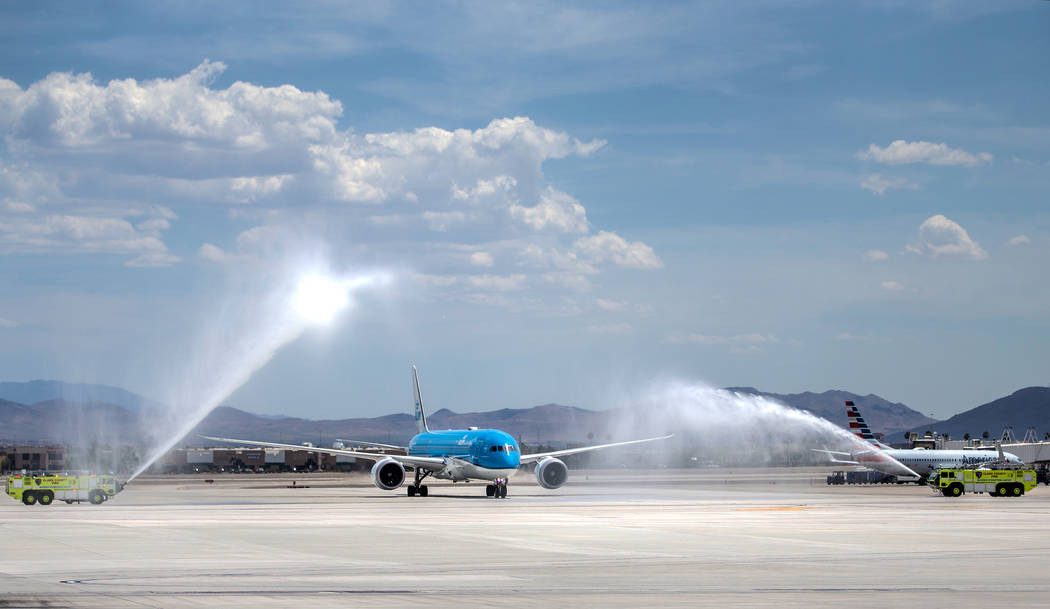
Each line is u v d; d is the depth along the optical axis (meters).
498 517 64.50
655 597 28.62
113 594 28.88
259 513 69.81
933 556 40.34
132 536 48.88
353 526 56.09
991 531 53.41
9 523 58.19
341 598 28.22
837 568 36.03
